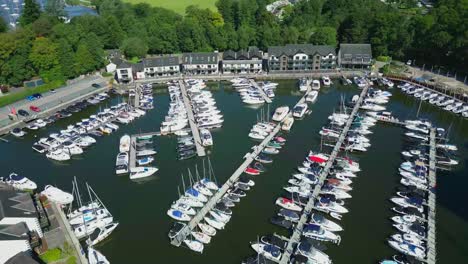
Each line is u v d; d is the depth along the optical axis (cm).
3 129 12181
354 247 7369
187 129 12050
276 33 19225
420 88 14675
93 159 10688
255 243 7412
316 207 8281
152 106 13812
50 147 11012
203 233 7706
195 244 7412
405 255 7056
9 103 13925
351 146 10600
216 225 7894
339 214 8150
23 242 6825
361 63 16812
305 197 8644
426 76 15738
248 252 7319
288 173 9662
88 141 11312
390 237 7538
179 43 19662
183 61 16938
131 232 7912
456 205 8406
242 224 8006
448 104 13212
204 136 11312
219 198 8725
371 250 7288
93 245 7544
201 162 10300
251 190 9056
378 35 18162
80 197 9038
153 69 16588
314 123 12344
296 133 11706
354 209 8356
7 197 7756
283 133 11731
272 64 16762
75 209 8550
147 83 16112
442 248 7288
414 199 8406
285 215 8044
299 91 15275
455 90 14062
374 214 8188
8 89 14850
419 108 13125
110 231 7812
